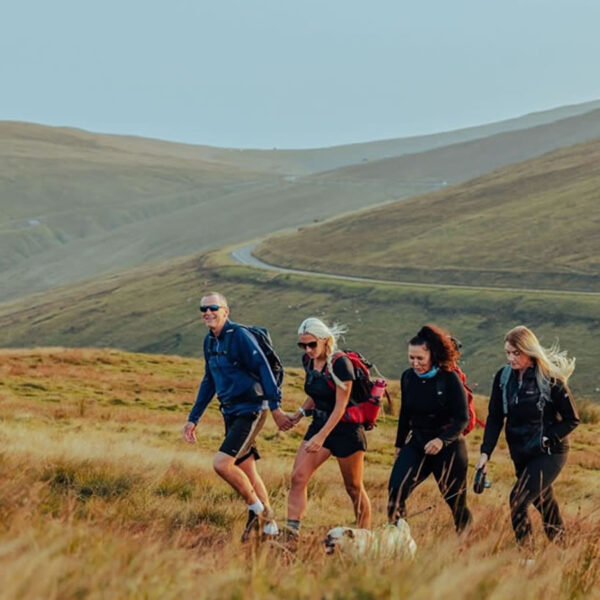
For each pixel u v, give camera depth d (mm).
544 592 9305
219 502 18984
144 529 14555
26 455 20719
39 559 7031
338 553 10781
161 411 51312
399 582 7883
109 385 60438
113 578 7605
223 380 15148
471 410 14922
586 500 28141
